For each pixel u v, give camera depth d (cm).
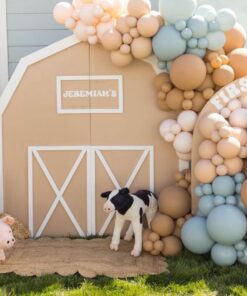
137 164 448
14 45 525
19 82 447
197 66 398
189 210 420
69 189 454
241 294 332
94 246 425
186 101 418
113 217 454
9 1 520
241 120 399
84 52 442
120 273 367
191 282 351
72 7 434
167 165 446
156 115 443
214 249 379
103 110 446
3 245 377
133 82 441
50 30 524
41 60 445
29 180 454
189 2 399
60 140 451
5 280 359
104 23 423
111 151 449
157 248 401
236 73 420
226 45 428
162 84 425
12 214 457
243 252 377
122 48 417
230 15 404
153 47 415
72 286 350
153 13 420
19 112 450
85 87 445
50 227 457
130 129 446
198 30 400
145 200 420
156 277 360
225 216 365
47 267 379
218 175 392
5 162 454
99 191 452
